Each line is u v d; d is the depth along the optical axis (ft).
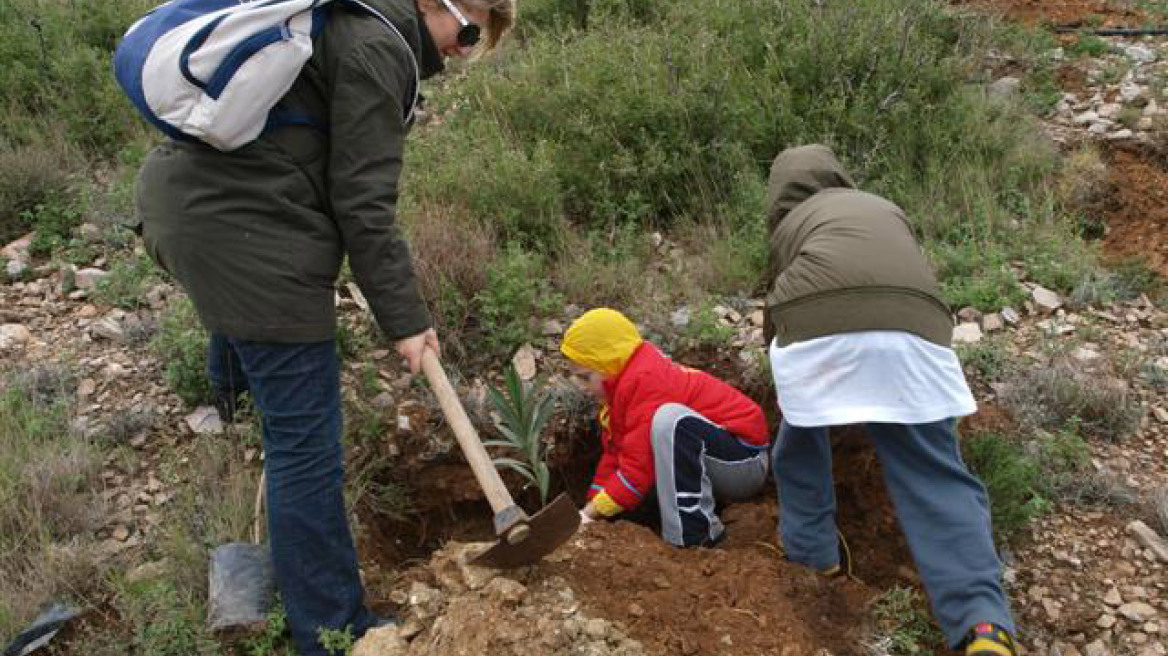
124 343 13.69
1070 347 13.91
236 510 10.55
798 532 10.51
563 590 9.43
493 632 8.82
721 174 17.13
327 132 8.31
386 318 8.63
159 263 8.94
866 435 12.29
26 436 11.58
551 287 15.16
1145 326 14.73
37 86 19.03
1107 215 17.62
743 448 11.84
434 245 14.40
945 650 9.78
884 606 10.00
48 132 18.21
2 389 12.57
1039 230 16.49
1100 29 24.00
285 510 8.78
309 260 8.33
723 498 12.25
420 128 19.45
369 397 12.53
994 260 15.38
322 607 9.18
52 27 20.51
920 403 9.01
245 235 8.20
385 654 8.96
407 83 8.30
